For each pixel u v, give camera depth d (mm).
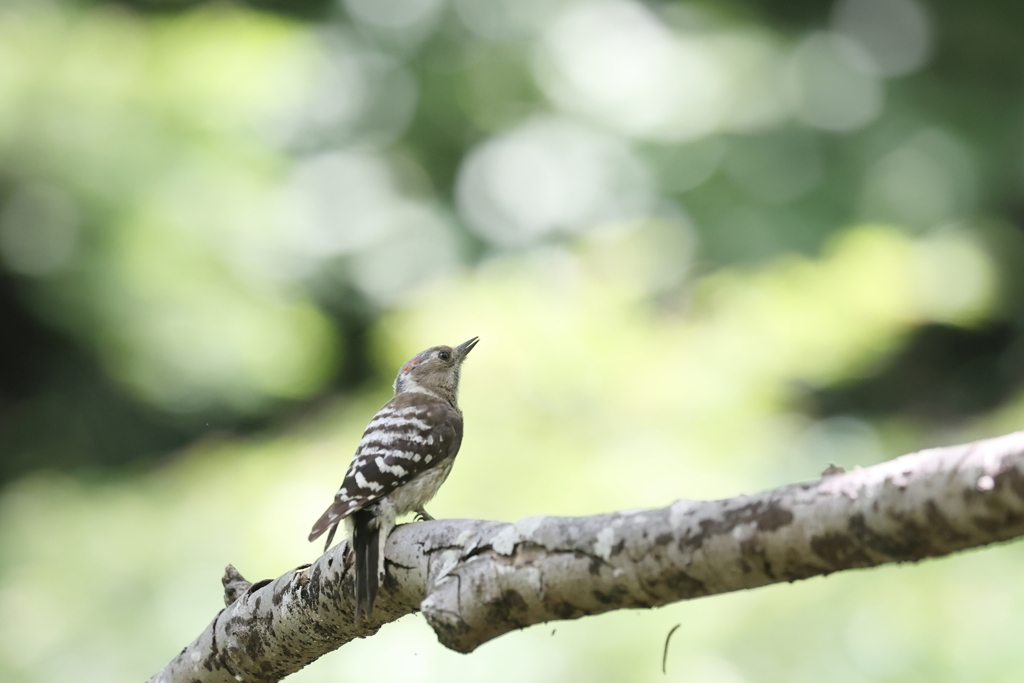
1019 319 16859
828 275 11500
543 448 9758
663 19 18797
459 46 19281
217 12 16359
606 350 10391
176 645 9516
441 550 4238
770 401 10648
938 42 18875
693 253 15938
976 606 8273
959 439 11656
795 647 8367
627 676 8414
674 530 3473
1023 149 17906
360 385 14938
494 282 11352
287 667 5293
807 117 17953
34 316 17422
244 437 13375
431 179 19297
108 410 16906
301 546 9617
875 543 3109
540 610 3818
